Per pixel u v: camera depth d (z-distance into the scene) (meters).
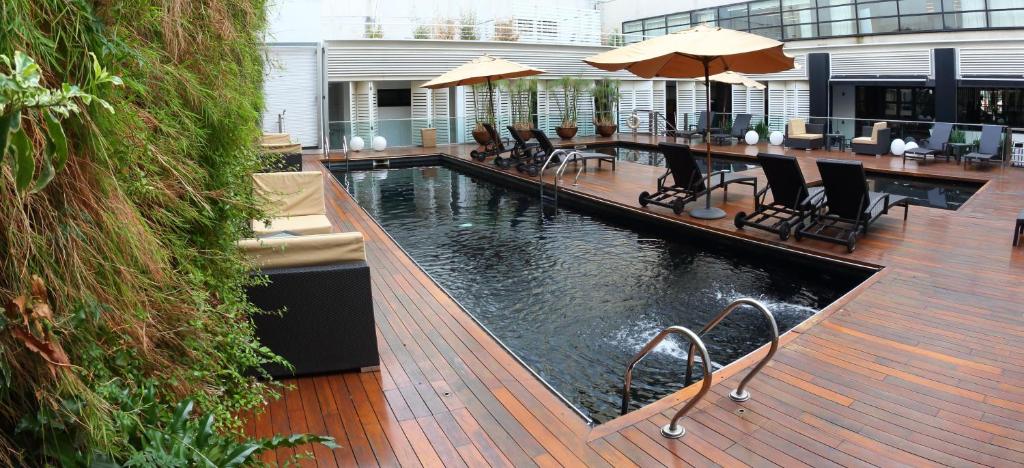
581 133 22.31
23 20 1.54
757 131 19.52
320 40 18.86
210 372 2.78
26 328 1.37
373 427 3.71
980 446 3.46
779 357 4.60
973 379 4.23
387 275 6.68
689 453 3.44
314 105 19.11
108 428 1.65
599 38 23.23
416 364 4.53
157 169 2.42
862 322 5.25
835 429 3.65
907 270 6.64
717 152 17.52
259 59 4.71
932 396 4.02
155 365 2.21
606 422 3.89
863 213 7.84
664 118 21.48
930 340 4.88
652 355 5.19
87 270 1.74
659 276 7.32
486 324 5.91
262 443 2.05
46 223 1.61
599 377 4.84
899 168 13.59
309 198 7.73
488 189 13.62
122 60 2.09
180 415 1.98
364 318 4.35
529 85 20.69
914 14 19.14
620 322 5.90
